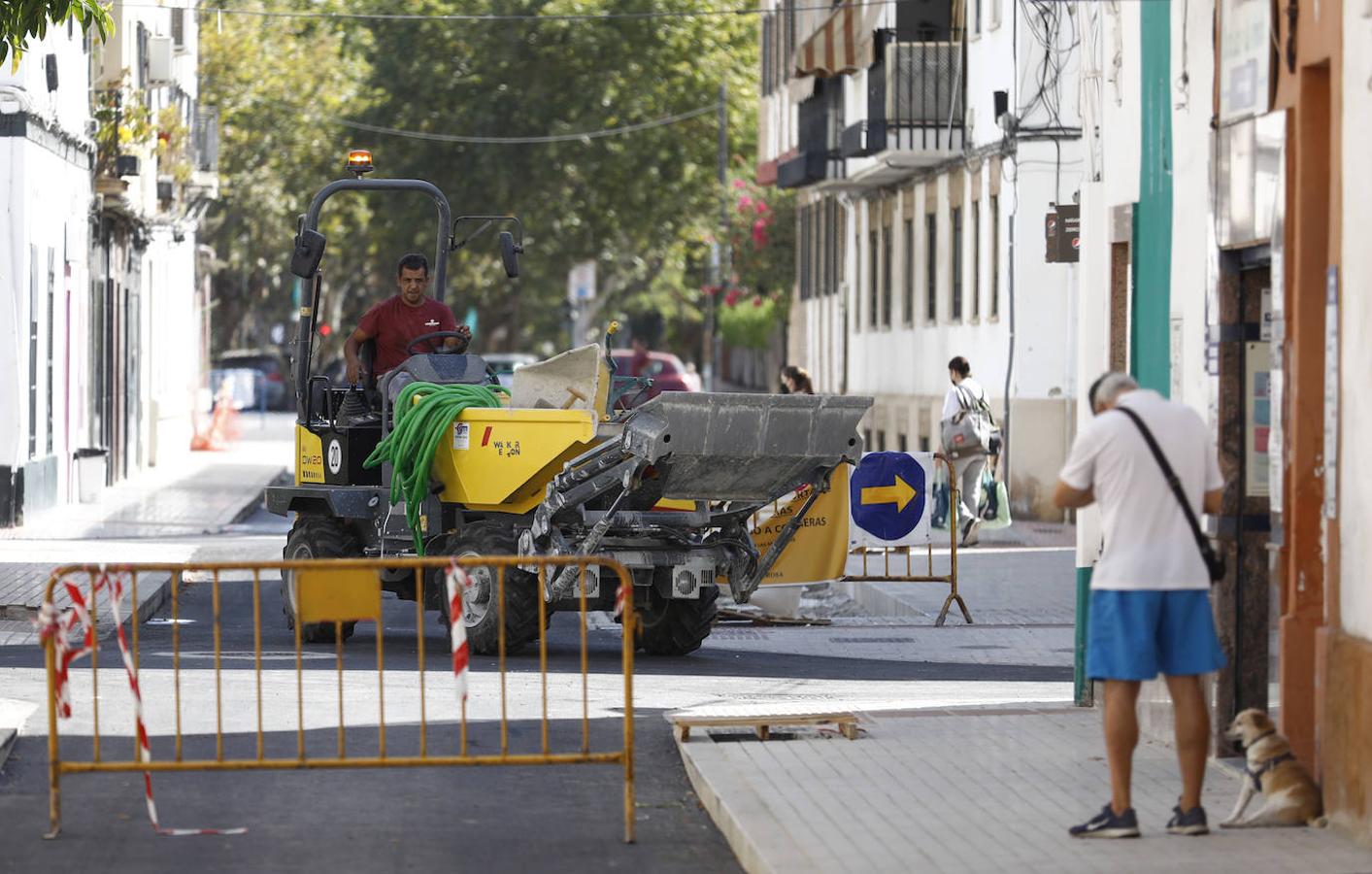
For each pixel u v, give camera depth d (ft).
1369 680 67.05
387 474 127.24
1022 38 221.25
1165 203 87.25
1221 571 68.49
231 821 74.59
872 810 73.00
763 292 444.14
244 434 440.86
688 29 461.78
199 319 424.05
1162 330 87.40
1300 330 73.10
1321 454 73.05
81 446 246.47
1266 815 70.49
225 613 145.59
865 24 265.34
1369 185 68.13
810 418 114.32
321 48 501.56
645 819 76.13
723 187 445.78
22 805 76.59
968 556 181.37
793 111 352.90
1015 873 63.77
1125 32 91.91
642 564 118.21
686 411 111.34
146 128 255.50
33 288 212.23
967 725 90.94
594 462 114.42
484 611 119.85
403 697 102.06
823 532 124.16
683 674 115.24
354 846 71.10
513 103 456.86
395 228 463.42
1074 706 97.04
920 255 279.08
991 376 238.89
